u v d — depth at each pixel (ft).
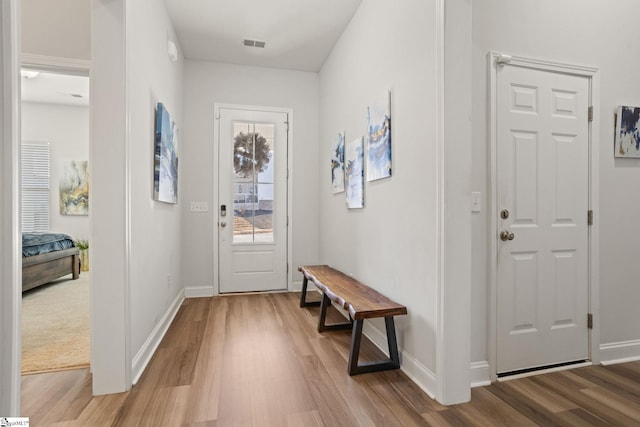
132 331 6.30
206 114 12.97
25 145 18.47
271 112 13.67
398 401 5.65
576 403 5.64
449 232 5.62
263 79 13.60
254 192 13.51
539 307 6.82
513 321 6.64
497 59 6.42
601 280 7.31
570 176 7.04
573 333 7.10
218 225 13.08
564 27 6.90
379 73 8.20
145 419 5.10
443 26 5.58
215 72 13.10
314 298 12.57
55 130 18.94
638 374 6.72
